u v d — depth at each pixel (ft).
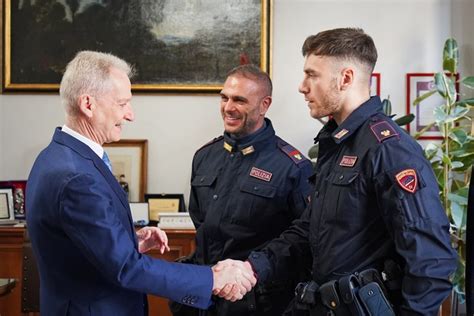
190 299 5.98
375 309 5.56
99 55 5.97
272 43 12.82
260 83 8.13
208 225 8.15
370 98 6.20
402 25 12.75
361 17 12.80
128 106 6.03
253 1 12.78
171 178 12.96
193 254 8.68
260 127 8.30
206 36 12.84
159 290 5.79
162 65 12.87
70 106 5.81
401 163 5.56
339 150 6.20
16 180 12.84
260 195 7.93
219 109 12.91
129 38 12.85
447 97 11.12
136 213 12.24
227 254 8.02
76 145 5.74
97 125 5.84
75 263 5.67
